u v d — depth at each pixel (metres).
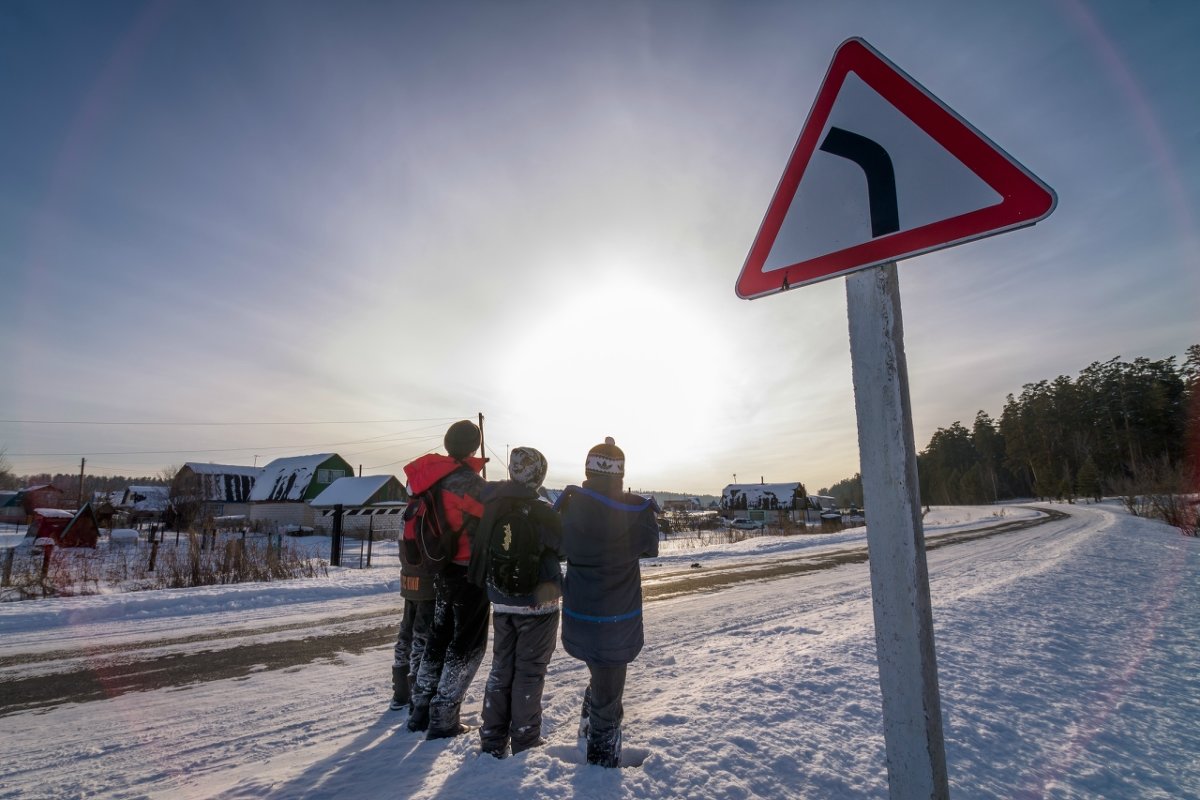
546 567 3.09
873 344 1.51
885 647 1.43
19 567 12.59
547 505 3.18
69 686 4.95
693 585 11.05
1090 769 2.75
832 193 1.64
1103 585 8.64
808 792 2.50
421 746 3.29
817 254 1.65
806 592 9.77
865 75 1.61
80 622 7.83
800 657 4.71
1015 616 6.26
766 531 38.84
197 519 38.50
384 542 32.12
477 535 3.15
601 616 2.78
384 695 4.59
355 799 2.64
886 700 1.43
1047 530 24.52
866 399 1.51
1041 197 1.30
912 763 1.36
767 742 2.99
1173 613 6.56
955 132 1.45
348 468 49.31
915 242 1.46
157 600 8.88
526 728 2.98
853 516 59.78
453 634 3.54
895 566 1.42
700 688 4.09
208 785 3.01
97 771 3.24
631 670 4.98
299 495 46.31
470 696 4.41
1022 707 3.55
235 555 13.12
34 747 3.60
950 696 3.71
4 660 5.83
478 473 3.57
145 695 4.68
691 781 2.55
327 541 33.62
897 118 1.54
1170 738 3.12
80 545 22.78
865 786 2.55
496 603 3.06
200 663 5.69
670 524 40.78
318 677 5.17
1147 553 13.40
